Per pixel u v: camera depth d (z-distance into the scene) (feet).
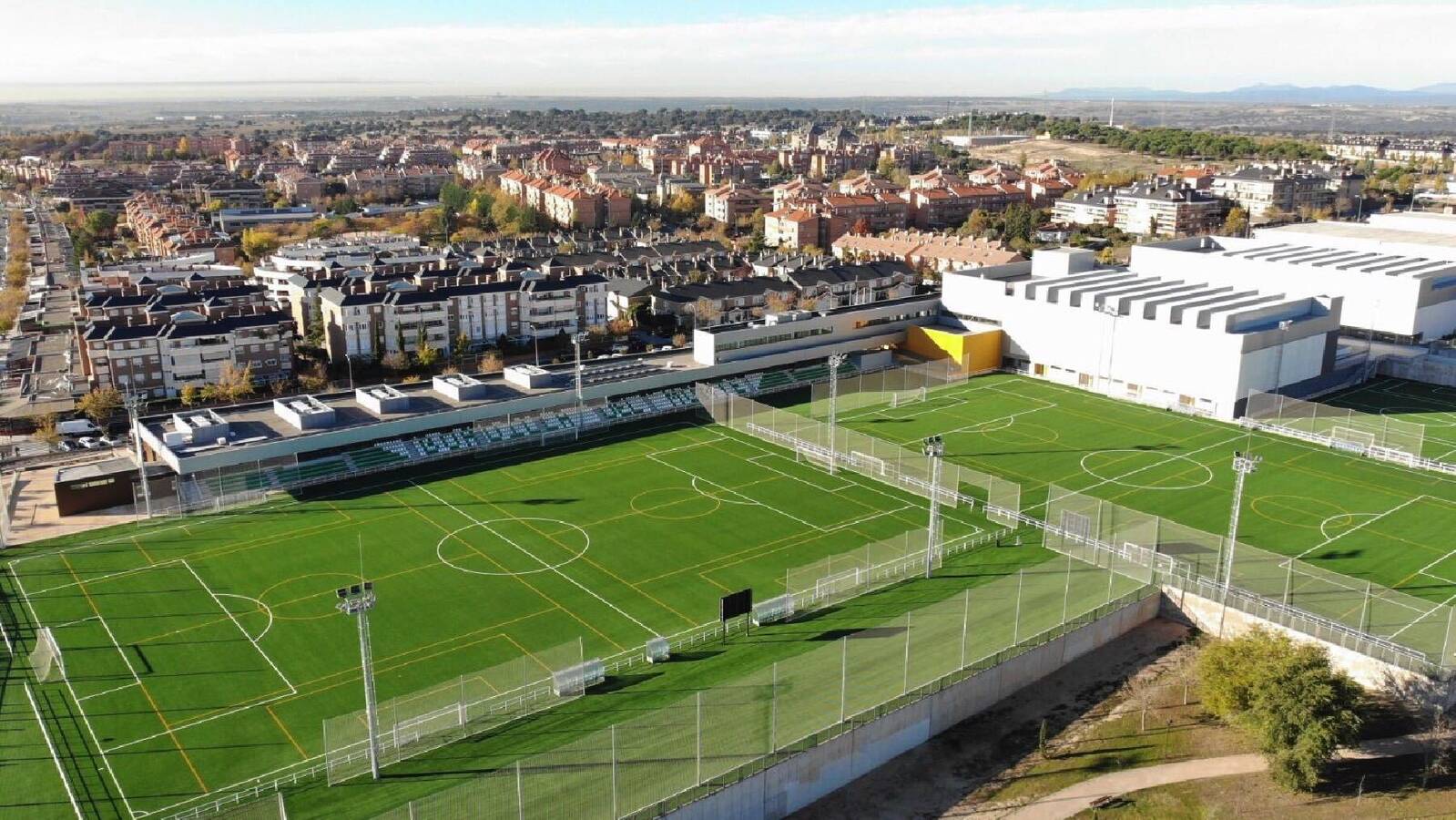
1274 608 257.14
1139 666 250.16
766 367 486.38
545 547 310.04
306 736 216.13
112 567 296.10
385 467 370.32
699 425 425.69
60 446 421.18
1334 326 460.96
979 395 474.08
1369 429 397.80
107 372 476.54
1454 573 288.71
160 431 376.89
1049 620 251.60
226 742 214.28
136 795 197.47
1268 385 437.58
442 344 566.77
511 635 258.78
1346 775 207.51
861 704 215.31
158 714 224.12
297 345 572.51
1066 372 491.31
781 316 510.17
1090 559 294.25
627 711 223.92
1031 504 341.00
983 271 556.10
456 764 206.39
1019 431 420.36
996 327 522.06
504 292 583.58
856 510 338.34
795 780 201.67
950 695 224.53
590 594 280.51
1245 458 257.14
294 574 291.58
